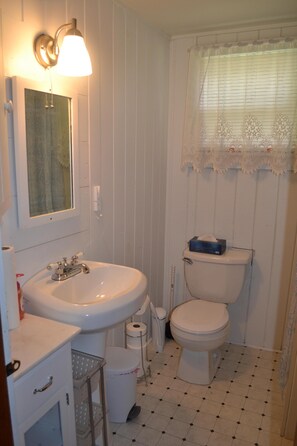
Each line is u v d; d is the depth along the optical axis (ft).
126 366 6.18
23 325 4.15
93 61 5.86
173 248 9.43
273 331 8.78
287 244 8.24
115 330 7.50
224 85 7.83
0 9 3.89
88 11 5.59
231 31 7.83
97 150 6.24
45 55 4.77
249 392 7.24
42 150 4.99
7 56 4.27
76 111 5.51
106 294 5.66
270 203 8.20
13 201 4.61
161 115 8.45
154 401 6.93
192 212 9.01
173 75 8.57
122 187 7.14
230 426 6.31
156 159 8.45
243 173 8.29
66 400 4.08
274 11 6.81
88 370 4.77
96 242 6.50
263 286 8.64
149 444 5.90
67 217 5.57
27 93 4.61
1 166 3.39
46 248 5.31
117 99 6.64
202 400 6.98
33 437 3.75
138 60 7.18
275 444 5.90
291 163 7.77
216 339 6.97
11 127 4.44
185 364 7.49
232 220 8.63
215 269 8.07
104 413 5.16
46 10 4.77
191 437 6.06
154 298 9.16
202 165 8.46
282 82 7.40
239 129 7.99
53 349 3.69
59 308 4.35
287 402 5.93
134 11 6.79
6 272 3.88
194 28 7.77
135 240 7.89
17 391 3.32
